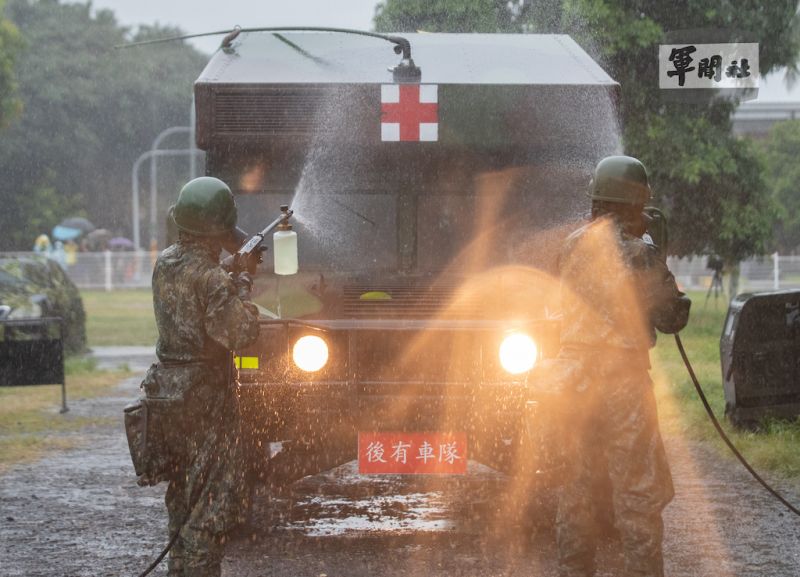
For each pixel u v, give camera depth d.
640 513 11.16
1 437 24.22
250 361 14.39
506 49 18.12
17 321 27.64
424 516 16.14
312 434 14.36
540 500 15.25
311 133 16.19
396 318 15.71
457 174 16.47
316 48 17.72
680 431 22.61
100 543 14.86
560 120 16.39
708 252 51.97
